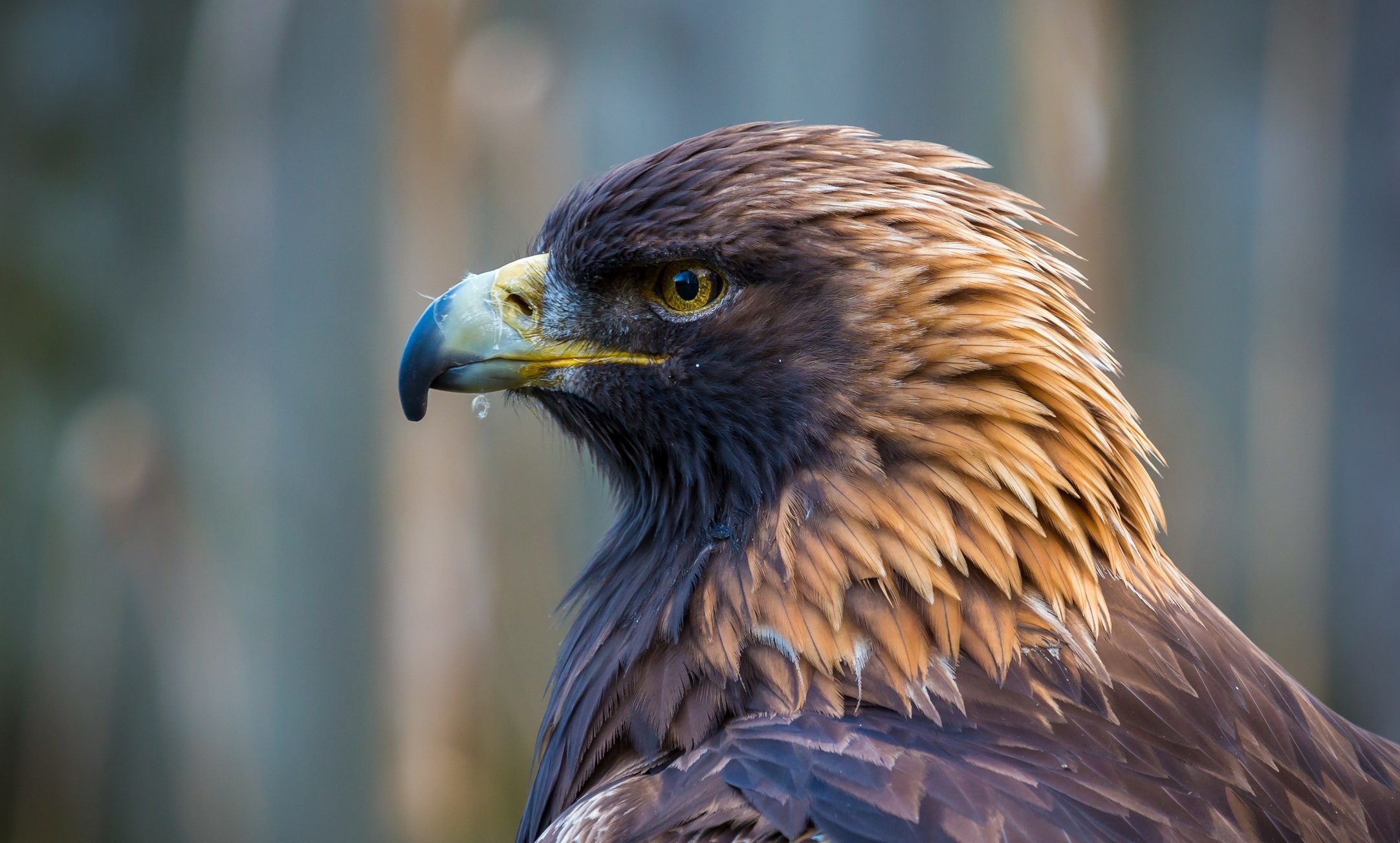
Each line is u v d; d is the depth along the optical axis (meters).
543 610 12.27
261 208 12.38
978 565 4.89
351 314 12.28
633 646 5.27
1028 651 4.86
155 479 14.80
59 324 15.72
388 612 12.38
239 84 12.48
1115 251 12.49
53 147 15.52
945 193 5.35
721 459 5.38
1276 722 4.90
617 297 5.59
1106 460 5.12
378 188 12.05
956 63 10.80
